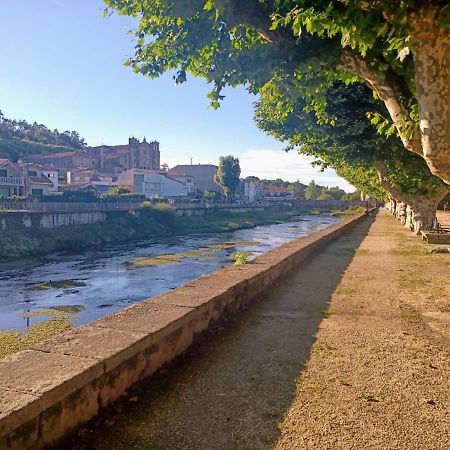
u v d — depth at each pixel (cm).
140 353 375
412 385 385
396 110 494
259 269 784
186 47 636
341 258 1251
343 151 1322
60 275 2452
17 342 1160
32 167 6456
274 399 356
